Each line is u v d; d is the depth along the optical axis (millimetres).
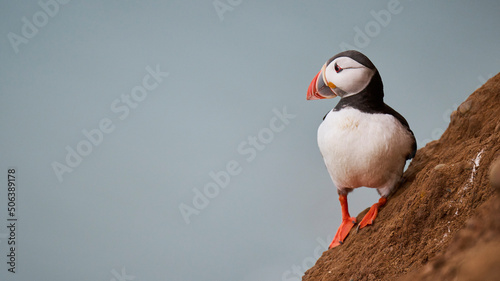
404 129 9992
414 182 9422
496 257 3592
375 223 10031
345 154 9930
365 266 8469
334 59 10422
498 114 9633
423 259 7137
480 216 5281
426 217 7844
